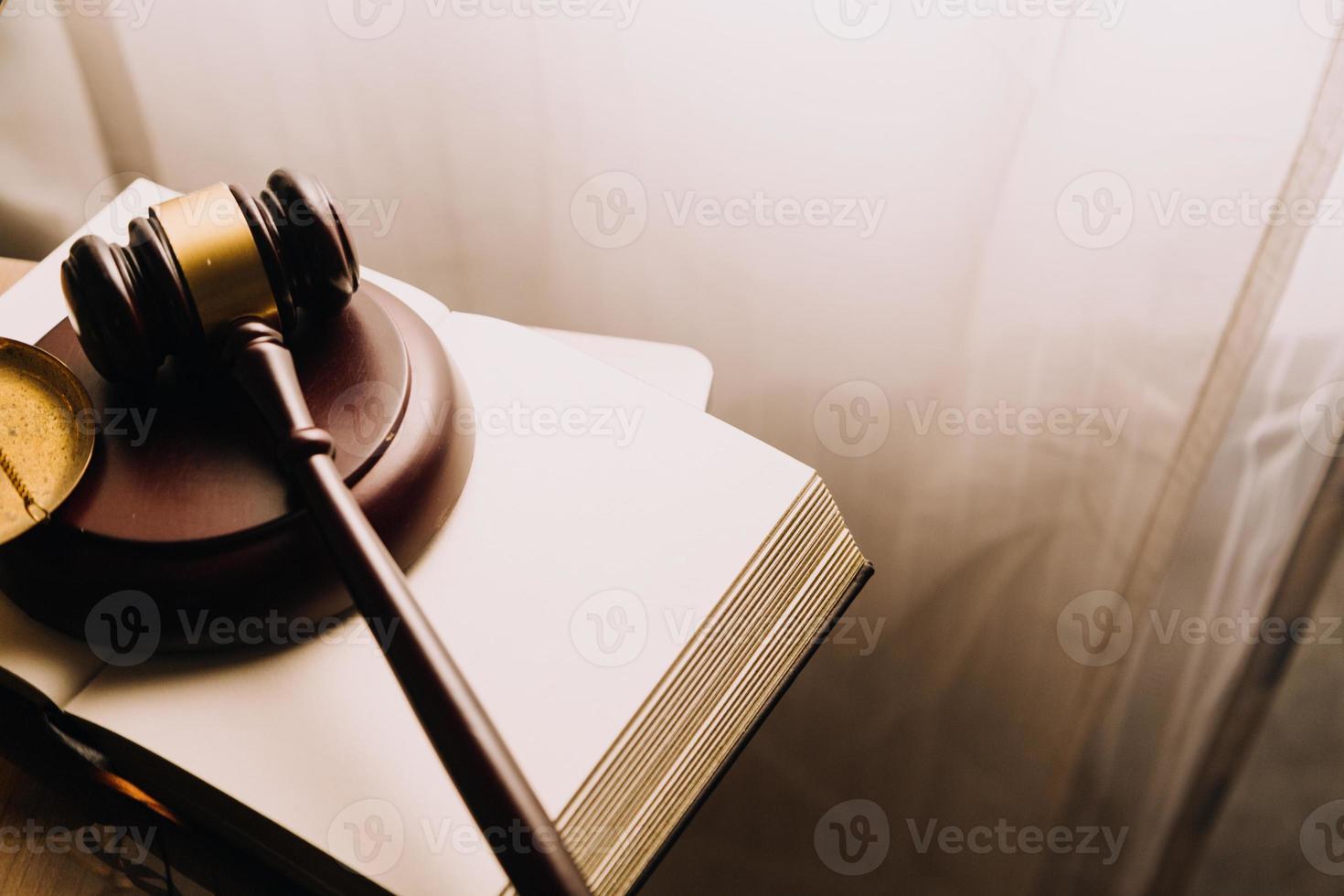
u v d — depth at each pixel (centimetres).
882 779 84
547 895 25
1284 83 46
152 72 60
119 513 31
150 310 31
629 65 55
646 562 35
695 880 96
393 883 28
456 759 26
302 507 31
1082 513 64
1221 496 59
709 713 34
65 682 32
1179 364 55
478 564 35
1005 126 52
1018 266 56
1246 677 64
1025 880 83
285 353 32
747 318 64
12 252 67
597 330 68
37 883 34
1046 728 74
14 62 59
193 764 30
